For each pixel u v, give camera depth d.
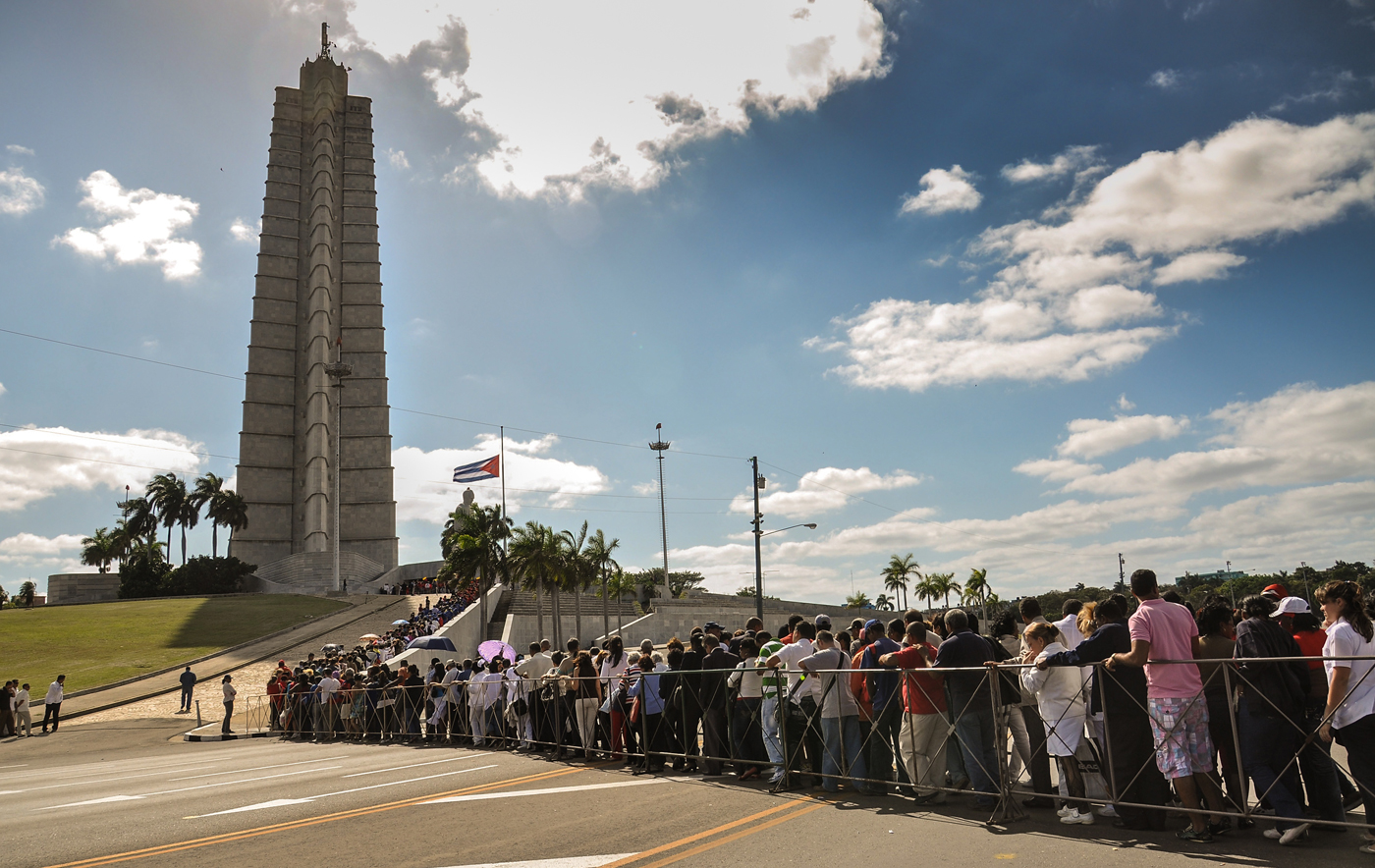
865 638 10.78
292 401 119.56
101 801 11.39
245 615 65.19
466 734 17.69
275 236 123.62
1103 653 7.61
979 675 8.40
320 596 80.44
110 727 31.53
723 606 81.62
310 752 18.98
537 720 14.91
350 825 8.61
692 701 11.66
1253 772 6.73
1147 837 7.01
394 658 38.00
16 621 61.66
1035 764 8.41
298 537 116.31
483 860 6.92
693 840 7.39
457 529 90.56
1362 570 69.25
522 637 67.19
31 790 13.66
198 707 33.38
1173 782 7.03
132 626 59.19
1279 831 6.73
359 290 125.25
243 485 115.06
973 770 8.31
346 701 23.03
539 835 7.82
